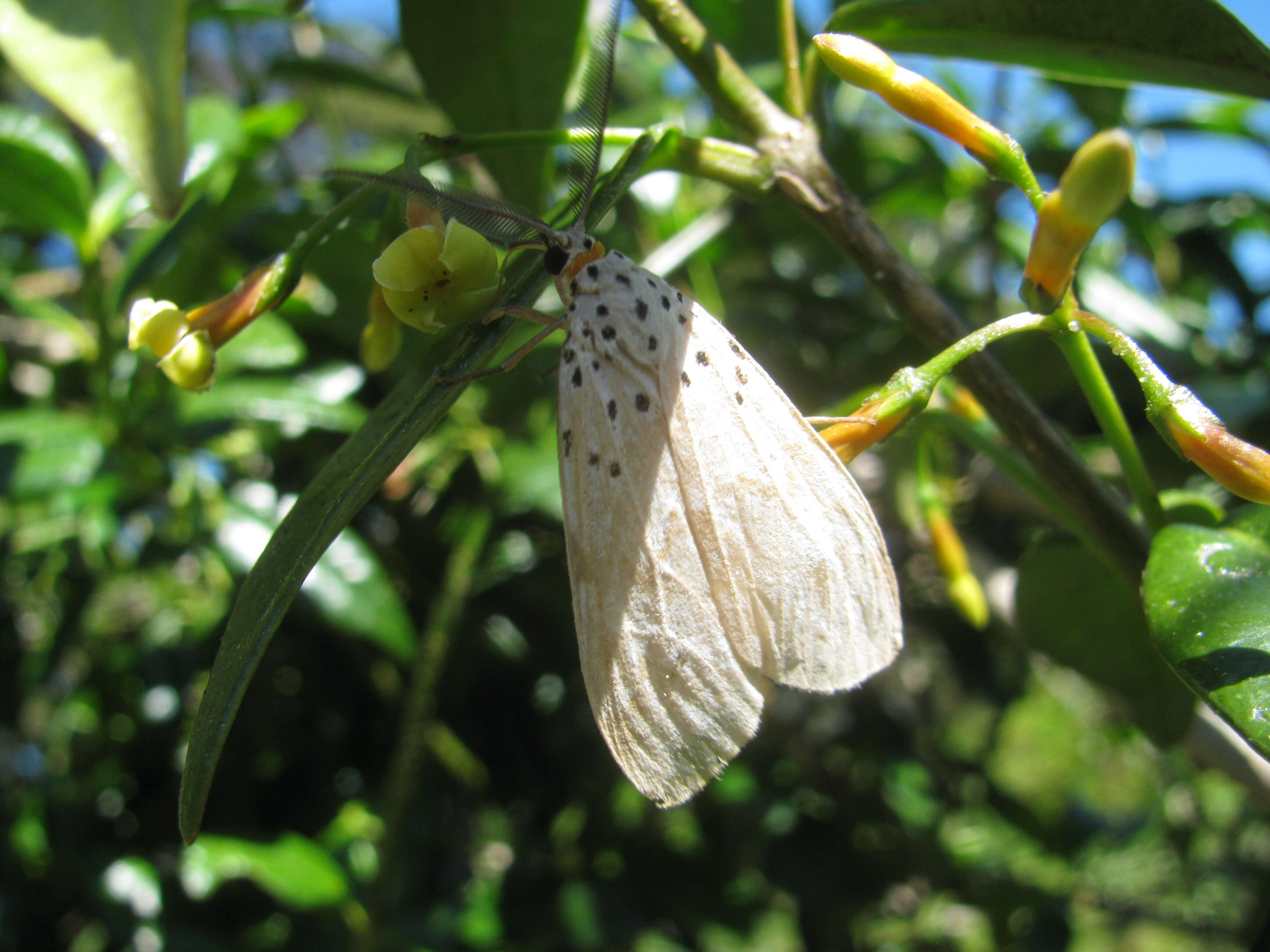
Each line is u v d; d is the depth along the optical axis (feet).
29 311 0.32
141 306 0.19
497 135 0.19
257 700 0.40
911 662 0.58
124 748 0.41
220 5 0.39
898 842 0.47
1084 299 0.41
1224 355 0.42
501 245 0.20
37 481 0.30
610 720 0.19
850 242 0.20
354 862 0.36
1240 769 0.28
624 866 0.42
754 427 0.19
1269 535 0.18
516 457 0.33
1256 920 0.58
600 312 0.19
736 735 0.18
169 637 0.41
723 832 0.45
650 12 0.20
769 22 0.38
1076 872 0.56
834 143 0.42
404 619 0.31
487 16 0.25
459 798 0.42
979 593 0.26
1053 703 0.77
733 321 0.44
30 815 0.39
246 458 0.35
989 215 0.44
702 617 0.19
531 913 0.41
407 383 0.18
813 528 0.19
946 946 0.49
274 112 0.34
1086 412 0.43
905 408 0.17
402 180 0.18
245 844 0.34
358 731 0.41
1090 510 0.20
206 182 0.30
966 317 0.46
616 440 0.19
